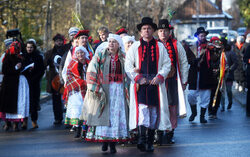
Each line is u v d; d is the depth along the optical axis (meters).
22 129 12.54
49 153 9.22
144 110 8.92
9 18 29.83
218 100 13.69
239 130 11.48
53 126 13.01
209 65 12.88
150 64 9.04
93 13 46.12
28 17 31.62
